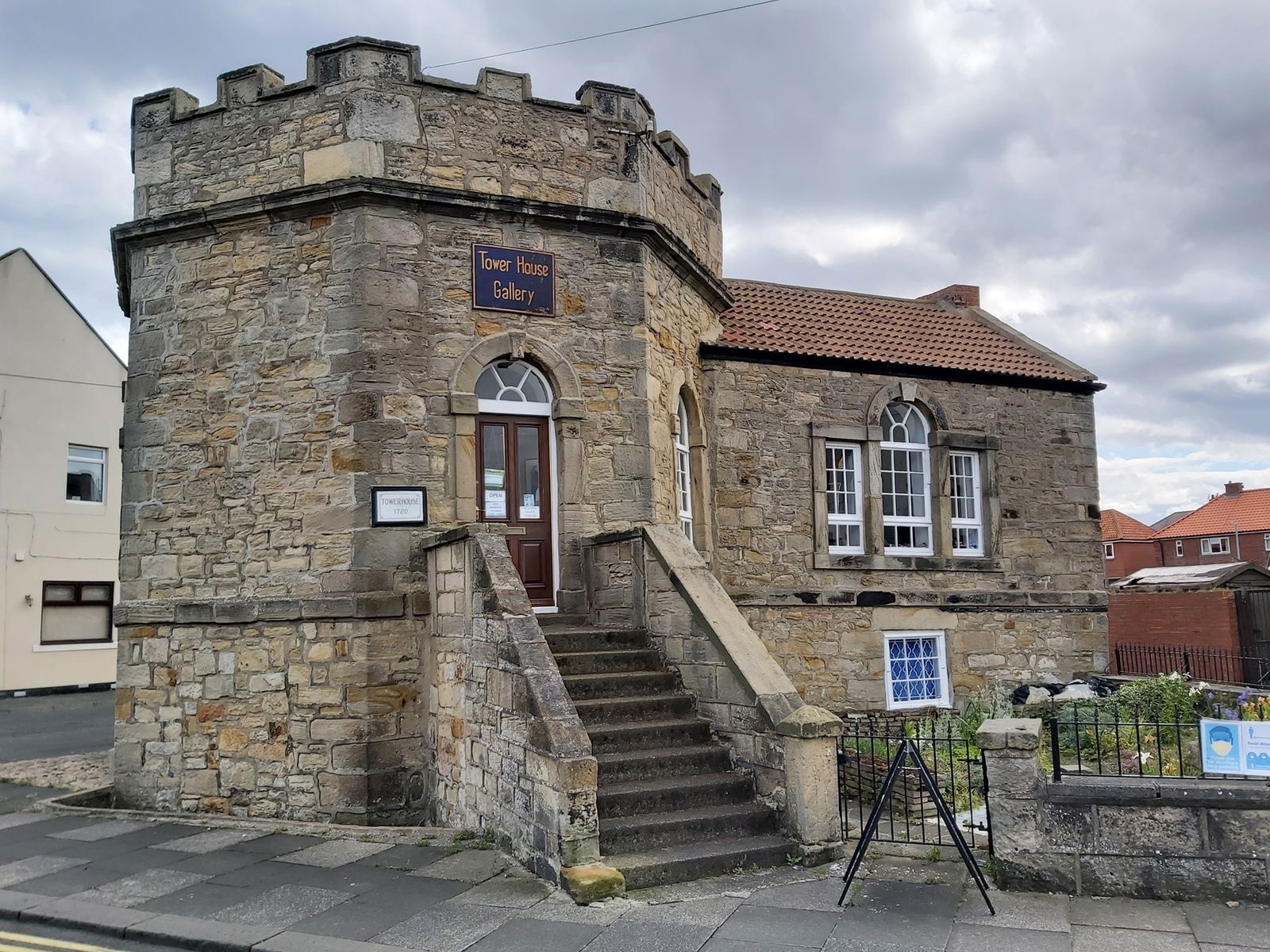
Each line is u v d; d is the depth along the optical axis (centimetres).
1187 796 655
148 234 1062
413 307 993
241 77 1053
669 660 920
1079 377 1592
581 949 569
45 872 761
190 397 1042
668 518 1132
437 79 1027
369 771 923
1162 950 561
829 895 662
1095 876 661
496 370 1053
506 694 764
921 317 1705
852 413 1438
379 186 976
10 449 2169
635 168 1109
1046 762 1073
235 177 1044
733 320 1454
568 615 1009
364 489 952
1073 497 1581
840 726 759
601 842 714
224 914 648
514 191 1048
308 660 956
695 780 793
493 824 789
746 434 1365
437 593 932
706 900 654
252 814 963
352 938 595
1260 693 1321
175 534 1031
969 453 1534
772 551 1360
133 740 1027
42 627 2212
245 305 1027
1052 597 1533
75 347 2317
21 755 1357
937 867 724
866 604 1402
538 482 1055
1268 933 587
